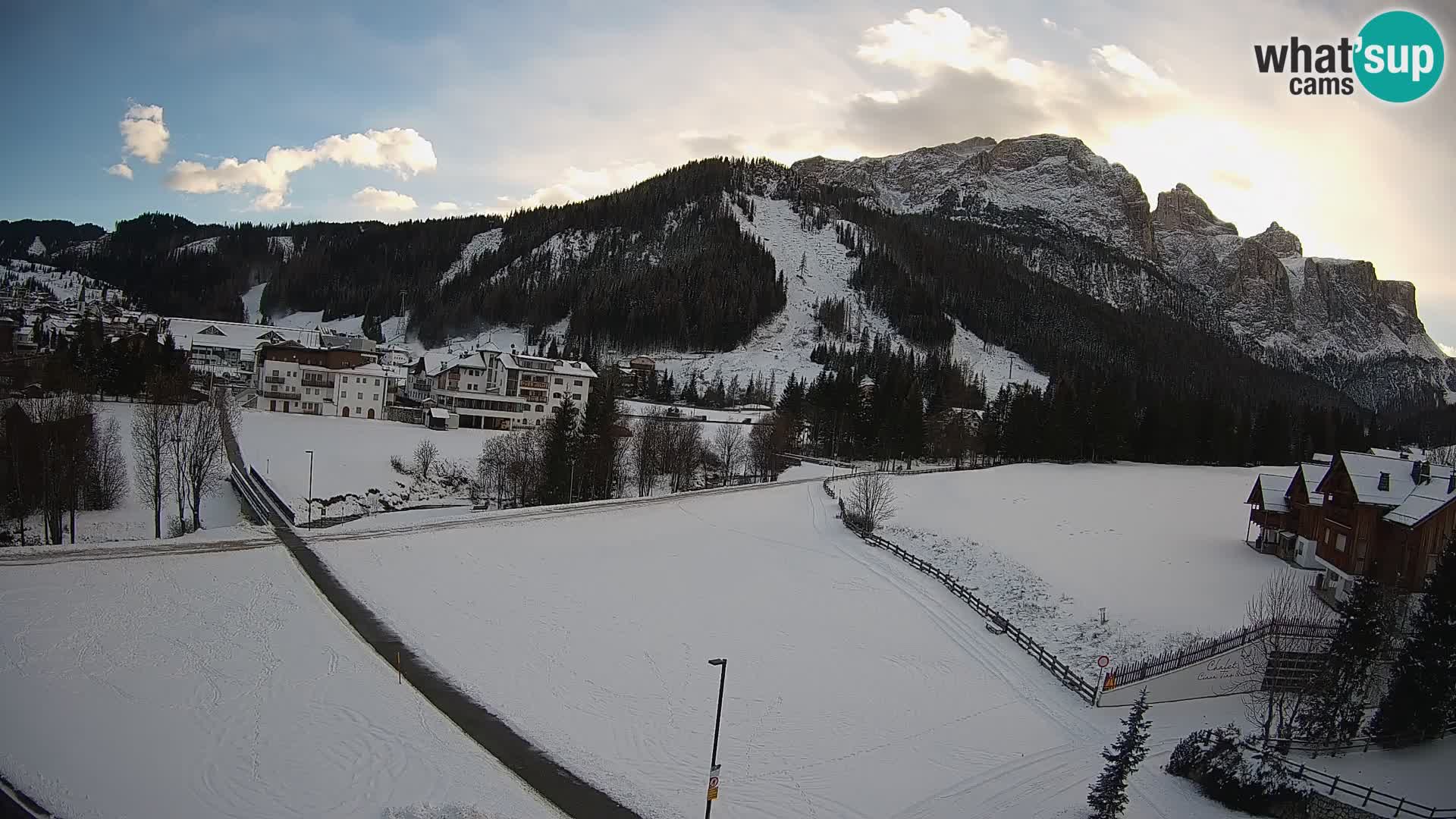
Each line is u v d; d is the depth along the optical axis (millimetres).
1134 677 45562
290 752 33688
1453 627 39438
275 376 127625
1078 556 70250
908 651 50906
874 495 84438
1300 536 67812
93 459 73375
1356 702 42188
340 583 53781
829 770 36531
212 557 55719
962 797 34594
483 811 30141
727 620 54281
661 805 32344
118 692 36938
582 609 53875
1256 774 34344
